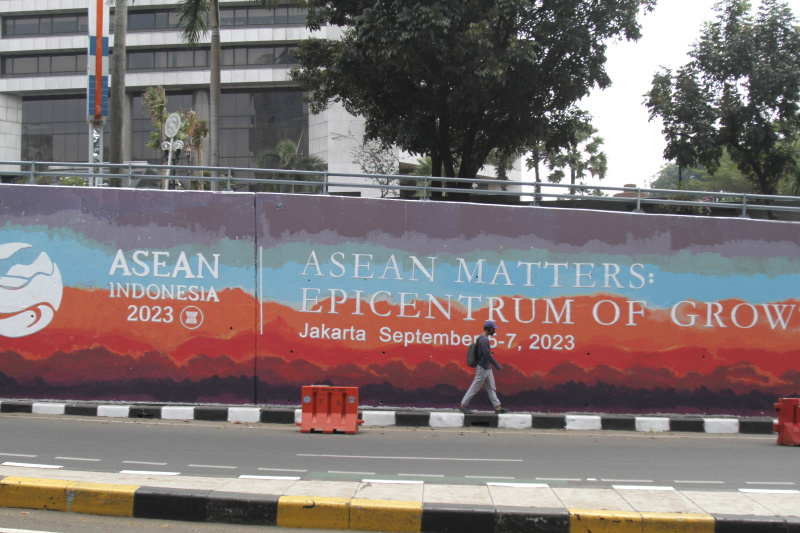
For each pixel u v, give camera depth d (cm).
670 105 2500
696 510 650
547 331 1304
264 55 4978
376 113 2322
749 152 2545
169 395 1272
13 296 1276
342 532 619
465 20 1902
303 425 1111
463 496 678
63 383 1267
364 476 782
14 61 5141
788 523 619
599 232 1319
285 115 5091
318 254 1295
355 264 1296
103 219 1290
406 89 2078
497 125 2253
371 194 3077
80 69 5094
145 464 816
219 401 1272
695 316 1319
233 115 5134
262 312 1286
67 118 5222
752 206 1339
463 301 1301
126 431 1060
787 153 2586
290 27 4866
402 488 705
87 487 655
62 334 1274
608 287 1313
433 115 2183
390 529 622
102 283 1282
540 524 620
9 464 784
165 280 1284
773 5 2492
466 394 1249
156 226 1292
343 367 1287
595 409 1297
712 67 2470
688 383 1308
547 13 2066
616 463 908
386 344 1292
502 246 1310
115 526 609
